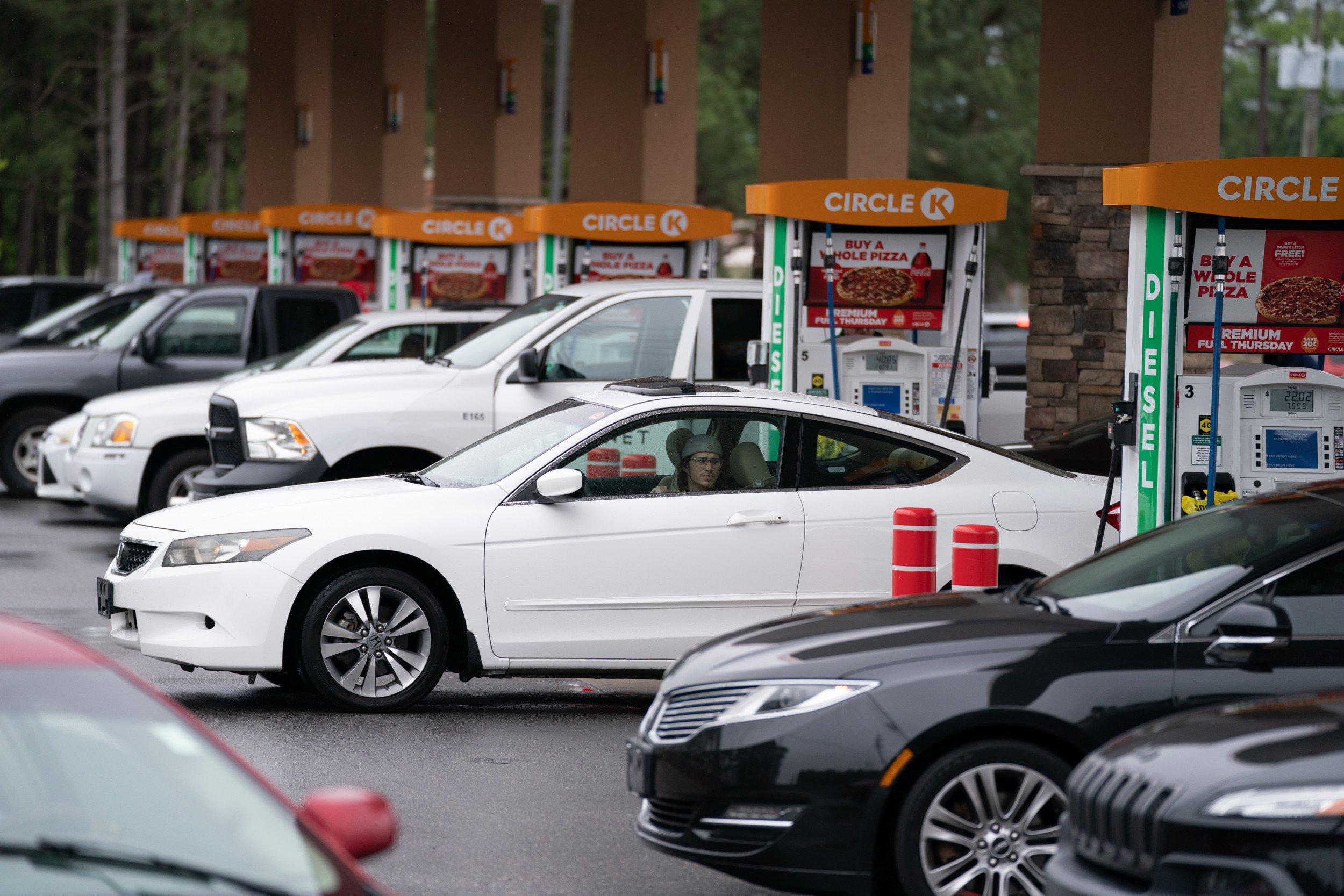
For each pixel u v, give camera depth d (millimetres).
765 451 19531
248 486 26812
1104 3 31984
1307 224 22562
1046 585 14070
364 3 67875
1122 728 12016
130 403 33250
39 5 86312
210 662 18547
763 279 28234
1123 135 32062
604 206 38406
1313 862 9195
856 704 12055
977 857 12086
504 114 61000
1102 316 32375
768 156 42375
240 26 90562
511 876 13578
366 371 28375
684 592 19125
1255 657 12148
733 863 12156
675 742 12578
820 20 41500
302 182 75812
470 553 18906
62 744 7242
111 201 92438
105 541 33625
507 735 18578
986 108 116562
